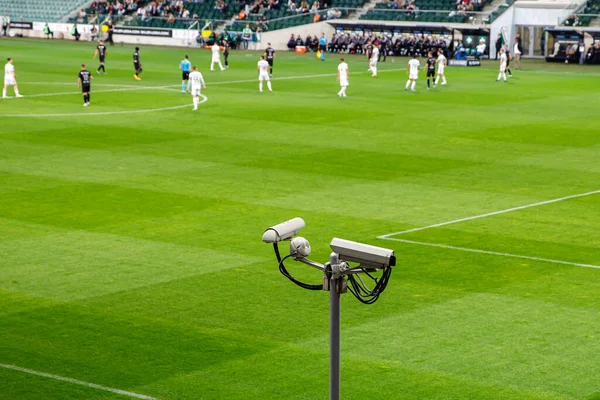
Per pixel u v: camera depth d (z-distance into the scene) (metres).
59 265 25.05
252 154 40.69
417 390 17.55
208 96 61.38
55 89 64.06
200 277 24.08
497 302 22.33
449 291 23.09
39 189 33.69
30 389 17.44
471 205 32.09
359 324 20.88
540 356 19.16
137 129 46.94
